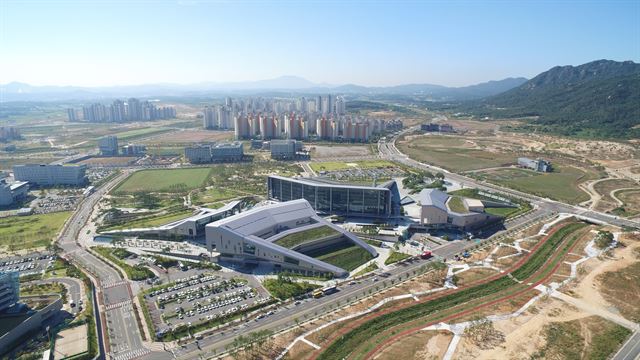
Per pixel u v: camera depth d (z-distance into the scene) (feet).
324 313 577.84
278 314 580.71
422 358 466.70
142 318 577.84
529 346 486.79
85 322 562.66
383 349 486.79
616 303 582.76
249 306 602.85
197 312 592.60
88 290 654.53
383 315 564.71
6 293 565.53
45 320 571.28
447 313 568.82
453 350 481.46
